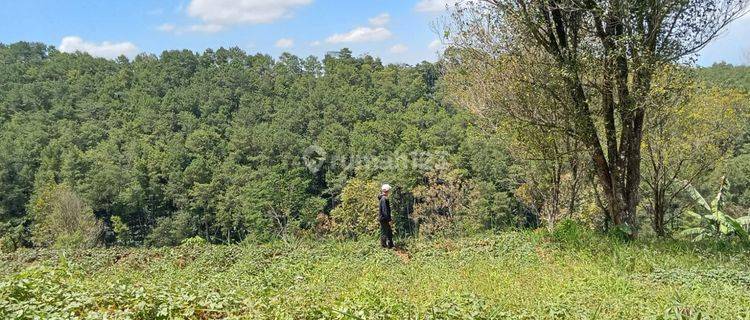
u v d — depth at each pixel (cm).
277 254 1374
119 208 6088
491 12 1378
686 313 750
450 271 1111
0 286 714
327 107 8238
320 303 756
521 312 757
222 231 6131
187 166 6800
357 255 1331
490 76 1416
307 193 6034
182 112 8531
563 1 1272
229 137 7875
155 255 1402
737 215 3378
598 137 1525
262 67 10706
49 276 827
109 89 9212
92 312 643
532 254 1235
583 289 915
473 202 4303
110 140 7288
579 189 2145
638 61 1241
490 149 4922
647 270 1099
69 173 5934
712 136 1880
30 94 8300
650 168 2073
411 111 7538
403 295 873
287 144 6900
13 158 6038
